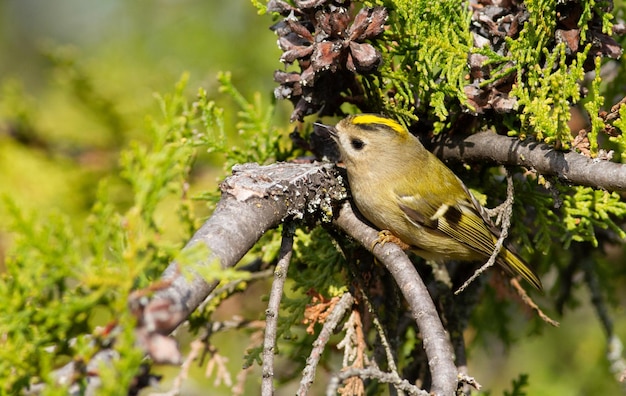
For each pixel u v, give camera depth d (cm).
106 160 946
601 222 653
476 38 602
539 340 1034
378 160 646
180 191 732
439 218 667
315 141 683
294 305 643
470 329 930
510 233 727
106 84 964
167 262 623
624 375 557
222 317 901
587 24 574
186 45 1034
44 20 1241
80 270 416
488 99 584
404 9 576
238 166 578
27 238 380
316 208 580
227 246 481
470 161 641
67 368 388
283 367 857
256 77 1005
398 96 632
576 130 792
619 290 1009
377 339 639
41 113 962
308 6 573
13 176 922
